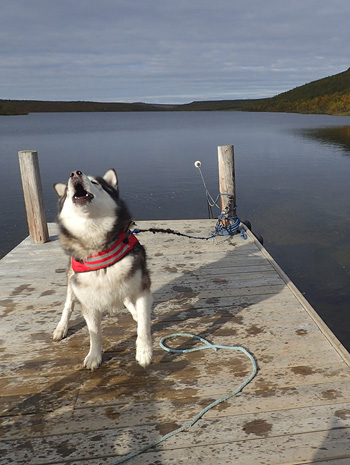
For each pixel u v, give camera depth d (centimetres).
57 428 144
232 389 163
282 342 197
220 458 128
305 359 182
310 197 827
